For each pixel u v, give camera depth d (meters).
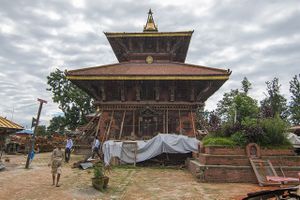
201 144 18.30
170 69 30.83
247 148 15.80
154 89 29.91
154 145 22.92
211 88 31.67
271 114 23.42
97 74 28.39
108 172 18.78
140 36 33.16
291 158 15.53
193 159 20.44
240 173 15.16
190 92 29.62
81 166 20.39
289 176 14.91
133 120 28.98
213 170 15.27
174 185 14.29
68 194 11.97
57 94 58.19
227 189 13.16
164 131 28.48
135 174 18.31
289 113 52.94
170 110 29.44
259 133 16.02
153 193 12.36
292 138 24.09
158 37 33.34
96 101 30.00
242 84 48.84
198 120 29.69
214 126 19.31
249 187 13.67
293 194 7.48
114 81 29.53
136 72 29.64
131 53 33.88
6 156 31.53
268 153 15.81
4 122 20.39
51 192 12.30
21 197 11.37
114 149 22.83
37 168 20.25
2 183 14.11
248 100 27.03
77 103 58.88
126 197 11.62
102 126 29.16
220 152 16.02
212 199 11.14
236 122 17.97
